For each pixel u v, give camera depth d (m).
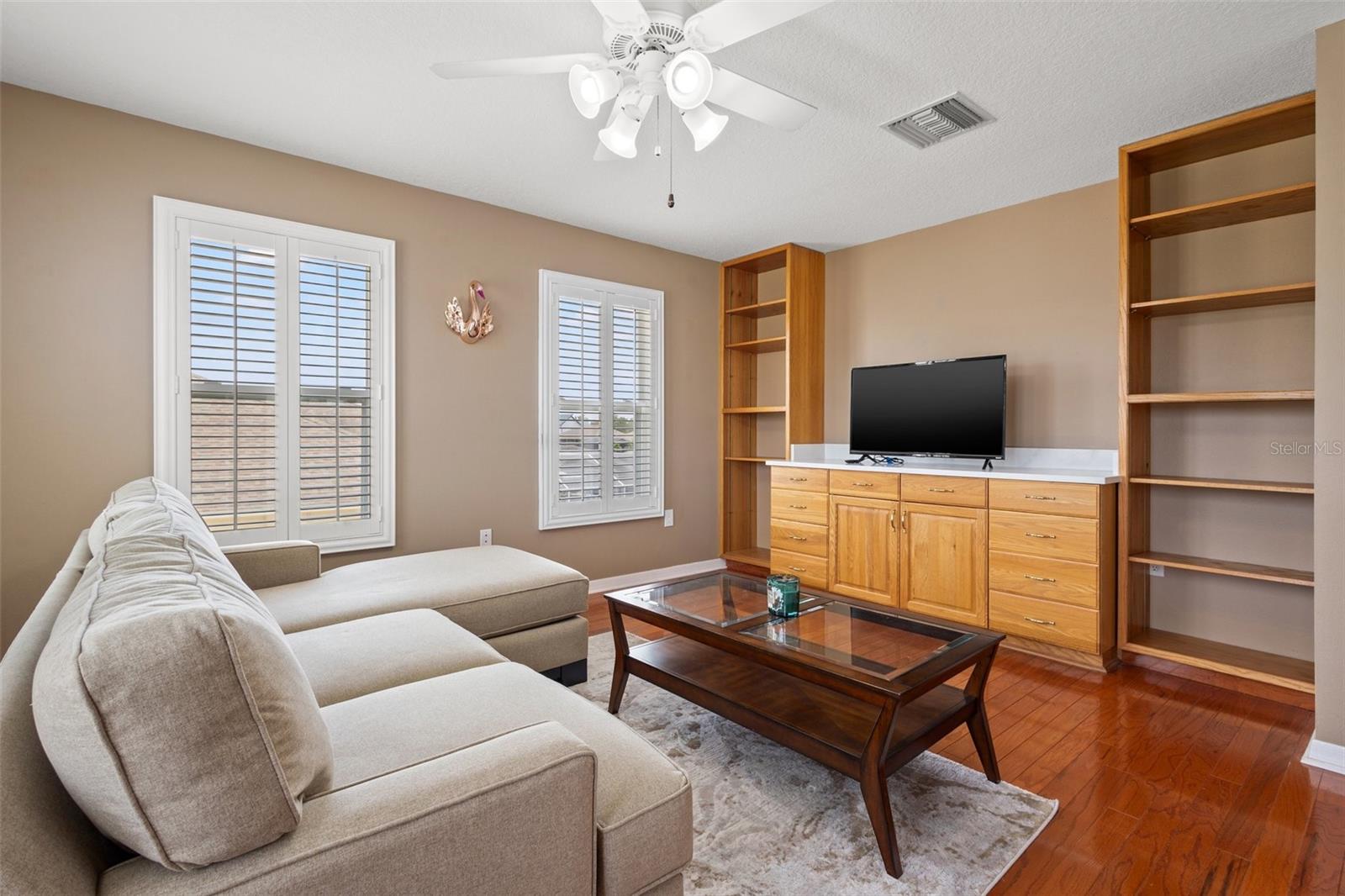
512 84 2.52
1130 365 2.99
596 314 4.34
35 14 2.09
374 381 3.40
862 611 2.31
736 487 5.26
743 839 1.72
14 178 2.53
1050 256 3.66
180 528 1.35
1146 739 2.30
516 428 3.96
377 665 1.71
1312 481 2.76
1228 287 2.97
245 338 3.02
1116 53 2.31
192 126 2.86
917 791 1.96
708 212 3.96
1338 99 2.10
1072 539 3.01
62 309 2.62
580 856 1.04
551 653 2.59
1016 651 3.25
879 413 4.15
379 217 3.42
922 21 2.14
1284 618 2.86
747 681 2.18
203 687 0.74
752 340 5.34
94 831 0.81
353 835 0.84
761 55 2.33
